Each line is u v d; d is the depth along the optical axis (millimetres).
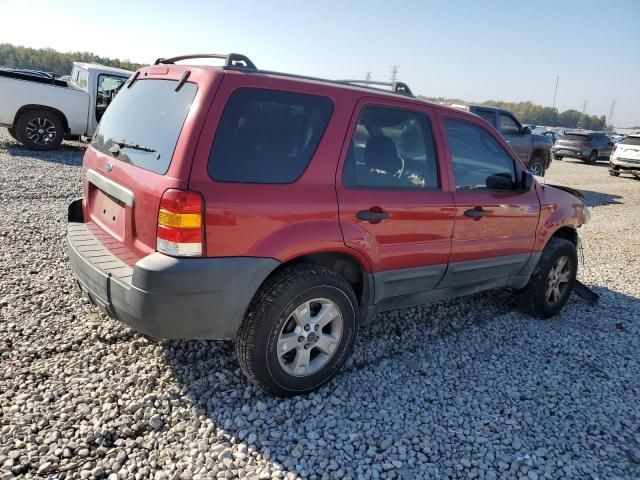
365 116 3268
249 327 2873
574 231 5059
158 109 2979
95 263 2936
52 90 11828
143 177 2783
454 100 12812
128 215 2891
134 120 3176
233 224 2688
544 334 4469
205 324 2738
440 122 3742
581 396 3469
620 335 4582
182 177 2592
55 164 10516
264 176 2814
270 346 2912
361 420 2986
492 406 3250
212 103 2682
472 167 3961
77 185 8719
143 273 2596
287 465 2562
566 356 4066
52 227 6164
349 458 2656
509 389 3465
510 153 4297
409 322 4449
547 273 4656
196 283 2629
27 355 3316
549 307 4789
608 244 8336
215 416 2896
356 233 3146
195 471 2477
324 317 3129
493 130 4188
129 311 2684
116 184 3043
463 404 3248
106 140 3436
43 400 2889
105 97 12508
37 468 2408
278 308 2885
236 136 2742
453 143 3828
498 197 4102
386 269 3420
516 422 3096
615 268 6852
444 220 3662
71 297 4207
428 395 3312
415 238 3512
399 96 3531
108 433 2676
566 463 2760
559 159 29062
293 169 2926
